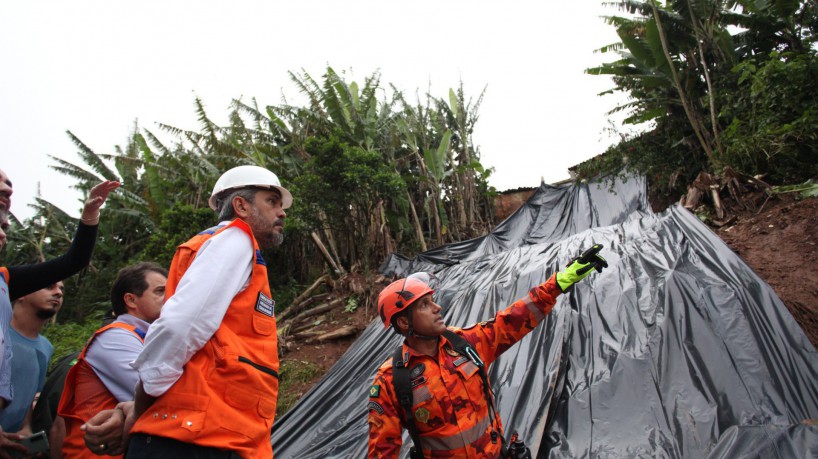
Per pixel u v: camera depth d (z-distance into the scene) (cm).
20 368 246
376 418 223
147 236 2083
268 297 182
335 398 661
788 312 433
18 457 209
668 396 388
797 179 806
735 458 297
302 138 1686
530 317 236
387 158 1698
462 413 213
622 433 374
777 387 366
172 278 174
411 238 1689
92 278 1864
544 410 413
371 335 816
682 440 350
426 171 1741
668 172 1145
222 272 161
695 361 406
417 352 225
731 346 408
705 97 1123
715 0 1095
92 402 220
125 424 162
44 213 2070
